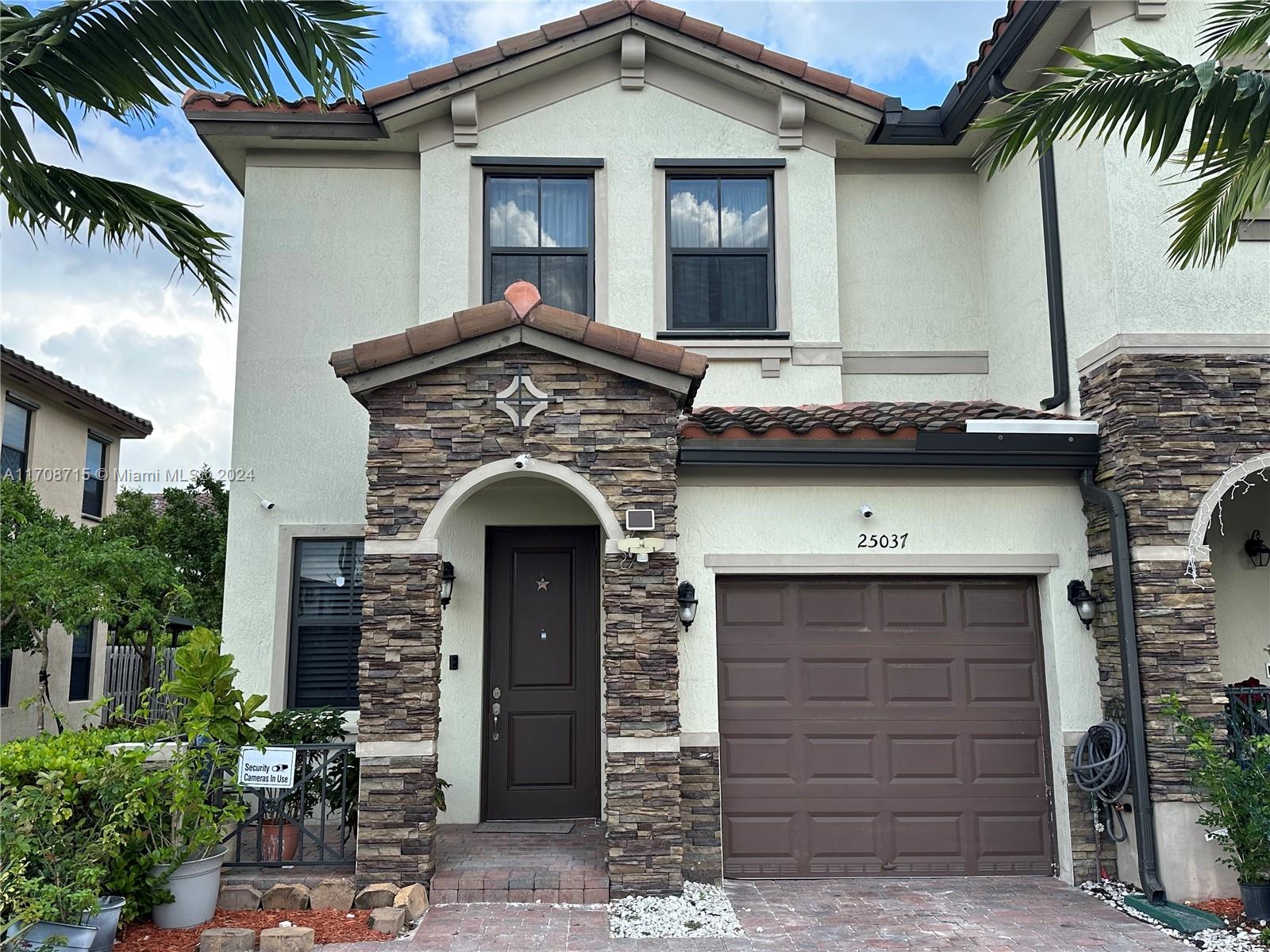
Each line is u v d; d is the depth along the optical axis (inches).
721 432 305.7
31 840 227.1
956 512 320.8
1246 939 247.9
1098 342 321.7
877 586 323.9
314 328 383.2
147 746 265.1
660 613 286.0
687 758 299.9
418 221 393.1
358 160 395.2
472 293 378.9
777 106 396.5
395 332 385.1
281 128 380.5
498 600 364.2
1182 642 293.9
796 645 319.3
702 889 285.7
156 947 240.5
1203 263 270.5
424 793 276.4
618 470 291.4
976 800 314.8
